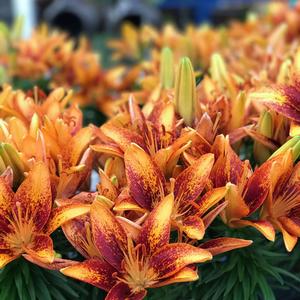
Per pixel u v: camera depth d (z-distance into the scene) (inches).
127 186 22.3
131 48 56.5
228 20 127.0
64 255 23.9
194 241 21.2
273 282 26.2
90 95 44.9
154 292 21.7
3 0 119.9
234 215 21.5
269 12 59.7
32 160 22.5
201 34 49.8
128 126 25.3
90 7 106.7
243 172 21.9
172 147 22.4
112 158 24.4
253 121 26.6
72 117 27.0
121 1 110.4
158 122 25.0
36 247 20.6
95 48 94.1
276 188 22.2
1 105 27.8
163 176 21.7
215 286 23.1
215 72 31.1
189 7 118.0
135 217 21.9
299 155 23.8
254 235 22.8
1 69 43.4
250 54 45.0
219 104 25.5
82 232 21.5
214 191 20.9
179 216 21.6
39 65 46.3
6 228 21.1
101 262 20.1
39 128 24.4
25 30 98.2
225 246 20.2
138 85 45.6
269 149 25.1
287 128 24.8
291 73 26.4
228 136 23.2
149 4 116.4
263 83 29.0
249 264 23.0
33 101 30.1
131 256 19.9
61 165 23.3
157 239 20.1
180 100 25.1
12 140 24.1
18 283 21.4
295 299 28.0
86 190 25.0
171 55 31.3
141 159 21.5
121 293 19.6
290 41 50.7
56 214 20.9
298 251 25.1
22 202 21.0
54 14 104.5
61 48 49.4
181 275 19.1
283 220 22.0
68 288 22.0
